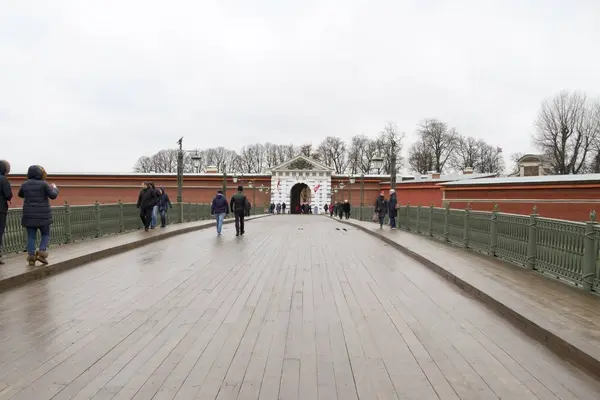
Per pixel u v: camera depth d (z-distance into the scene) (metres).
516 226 10.41
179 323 6.01
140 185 60.38
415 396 3.94
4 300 7.19
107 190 60.22
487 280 8.38
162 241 16.16
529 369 4.57
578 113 50.16
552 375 4.43
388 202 22.33
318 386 4.12
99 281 8.73
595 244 7.37
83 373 4.36
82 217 14.44
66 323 5.96
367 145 95.44
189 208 29.53
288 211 67.06
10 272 8.54
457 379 4.30
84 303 7.03
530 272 9.27
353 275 9.58
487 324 6.10
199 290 8.00
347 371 4.46
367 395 3.95
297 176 66.88
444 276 9.48
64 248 12.26
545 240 9.09
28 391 3.97
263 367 4.54
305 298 7.46
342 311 6.67
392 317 6.38
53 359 4.71
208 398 3.87
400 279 9.19
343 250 13.98
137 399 3.84
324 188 66.75
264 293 7.80
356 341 5.34
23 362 4.62
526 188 24.61
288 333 5.61
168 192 61.66
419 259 11.77
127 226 18.48
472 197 28.75
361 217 36.66
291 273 9.74
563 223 8.36
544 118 52.12
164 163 110.94
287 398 3.88
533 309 6.28
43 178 9.51
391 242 15.84
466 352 5.02
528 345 5.29
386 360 4.76
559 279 8.48
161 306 6.88
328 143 100.62
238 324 5.97
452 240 14.95
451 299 7.49
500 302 6.70
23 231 11.29
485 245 12.20
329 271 10.05
